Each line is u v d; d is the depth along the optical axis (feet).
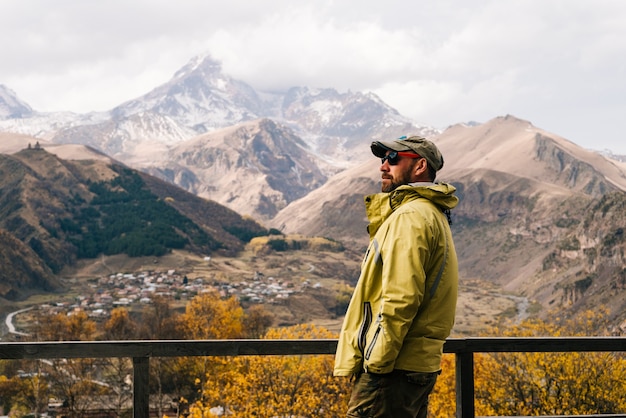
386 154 10.37
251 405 43.68
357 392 9.59
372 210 10.03
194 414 63.16
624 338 12.51
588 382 58.65
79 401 129.39
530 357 60.49
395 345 8.91
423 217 9.31
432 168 10.21
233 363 53.21
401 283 8.96
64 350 11.48
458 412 12.32
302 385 43.39
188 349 11.69
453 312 9.70
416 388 9.45
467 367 12.30
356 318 9.71
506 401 61.41
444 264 9.47
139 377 11.57
